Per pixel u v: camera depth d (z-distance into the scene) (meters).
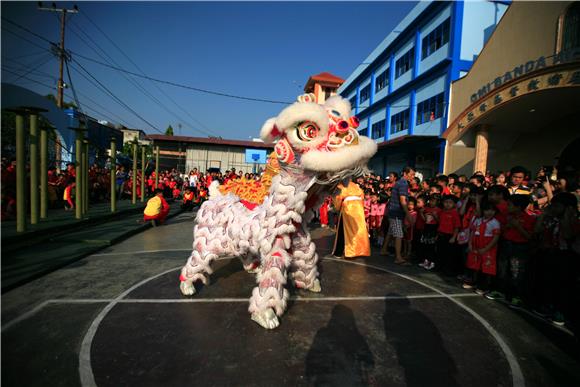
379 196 7.31
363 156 2.74
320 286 4.06
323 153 2.62
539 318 3.33
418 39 18.08
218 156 25.38
